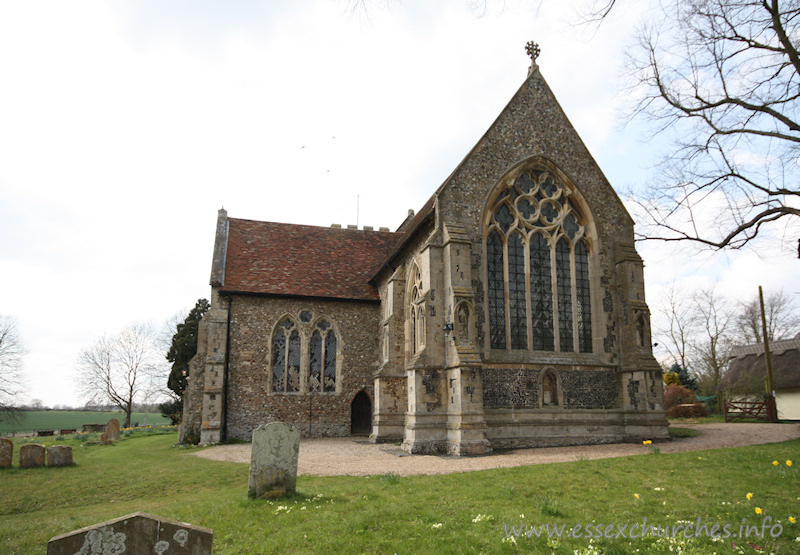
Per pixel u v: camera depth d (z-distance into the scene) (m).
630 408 18.80
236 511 8.44
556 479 10.34
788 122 13.84
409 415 17.69
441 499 9.02
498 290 18.84
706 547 6.27
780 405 31.62
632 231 20.81
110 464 18.28
